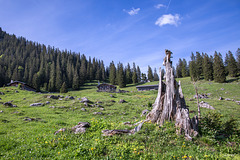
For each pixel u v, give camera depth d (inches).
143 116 992.9
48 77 4662.9
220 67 2923.2
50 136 451.2
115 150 362.9
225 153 372.2
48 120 823.1
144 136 433.4
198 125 526.3
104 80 5738.2
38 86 3609.7
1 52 6624.0
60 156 331.6
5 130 581.9
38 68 5418.3
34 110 1075.9
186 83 3277.6
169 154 354.6
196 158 334.3
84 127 501.7
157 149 377.4
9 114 920.3
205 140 432.5
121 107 1320.1
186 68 5103.3
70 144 396.5
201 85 2780.5
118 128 500.7
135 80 4977.9
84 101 1402.6
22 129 603.5
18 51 6663.4
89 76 5536.4
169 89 582.6
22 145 399.9
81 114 1054.4
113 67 5329.7
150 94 2393.0
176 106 560.7
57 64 5374.0
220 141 454.9
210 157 341.4
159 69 647.1
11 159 319.6
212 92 2170.3
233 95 1893.5
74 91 3659.0
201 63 4222.4
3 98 1652.3
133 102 1568.7
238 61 3523.6
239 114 991.6
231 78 3083.2
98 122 549.6
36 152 354.3
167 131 466.6
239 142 449.1
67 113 1053.8
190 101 1567.4
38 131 571.2
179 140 427.2
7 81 3939.5
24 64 5600.4
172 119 545.6
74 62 6692.9
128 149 367.2
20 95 1854.1
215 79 2979.8
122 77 4411.9
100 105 1334.9
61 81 4074.8
